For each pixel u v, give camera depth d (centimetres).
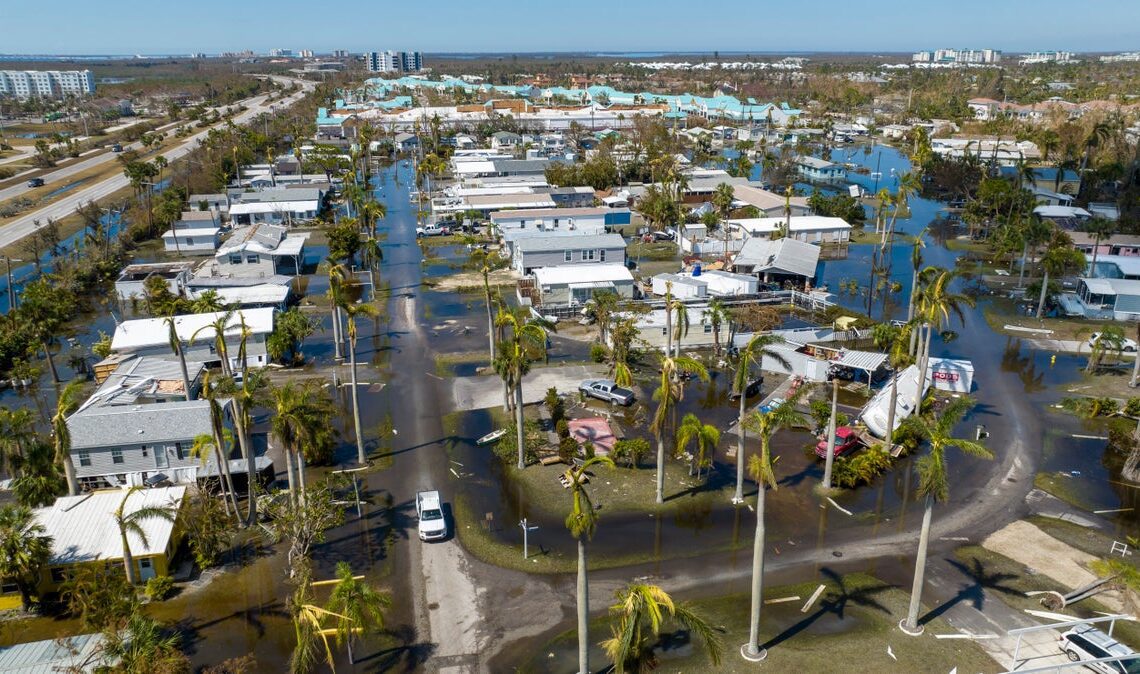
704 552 3928
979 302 8262
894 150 19425
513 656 3200
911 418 3394
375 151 19112
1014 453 4997
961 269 9538
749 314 7038
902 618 3419
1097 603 3531
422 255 10300
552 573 3762
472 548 3962
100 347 6606
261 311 6831
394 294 8581
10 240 10938
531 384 6059
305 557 3591
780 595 3588
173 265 9012
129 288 8425
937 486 3052
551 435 5156
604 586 3659
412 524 4184
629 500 4412
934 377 5997
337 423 5450
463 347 6900
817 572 3762
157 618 3441
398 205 13638
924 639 3281
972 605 3516
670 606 2708
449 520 4219
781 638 3291
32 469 4141
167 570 3691
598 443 4972
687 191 13138
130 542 3650
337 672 3108
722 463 4859
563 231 10862
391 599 3566
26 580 3456
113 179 15538
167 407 4684
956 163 13988
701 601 3553
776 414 3459
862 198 14000
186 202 12625
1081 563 3831
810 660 3153
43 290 7806
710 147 19550
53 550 3594
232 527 4125
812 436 5225
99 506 3934
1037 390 6003
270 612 3488
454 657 3198
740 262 9088
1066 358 6681
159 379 5362
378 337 7200
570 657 3186
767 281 8850
